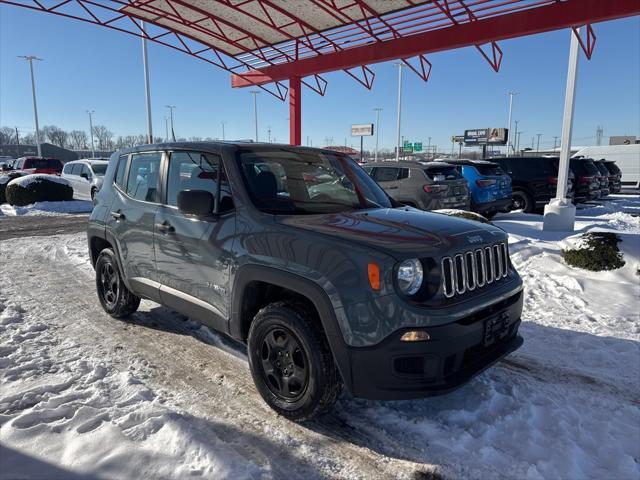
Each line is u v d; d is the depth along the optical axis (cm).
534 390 349
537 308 563
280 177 368
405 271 261
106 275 509
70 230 1205
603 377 376
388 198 428
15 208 1644
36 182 1700
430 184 1030
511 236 928
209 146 379
